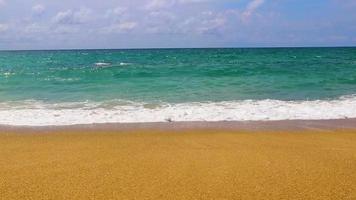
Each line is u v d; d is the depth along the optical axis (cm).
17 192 635
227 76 2900
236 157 852
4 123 1248
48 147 942
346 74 2977
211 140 1024
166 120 1312
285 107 1540
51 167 775
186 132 1130
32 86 2292
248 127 1205
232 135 1088
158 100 1728
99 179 702
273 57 6388
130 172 743
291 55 7325
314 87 2223
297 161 820
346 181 693
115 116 1366
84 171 749
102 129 1169
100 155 868
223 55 7600
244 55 7456
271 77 2800
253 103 1636
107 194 628
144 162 812
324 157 855
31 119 1311
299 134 1104
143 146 955
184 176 719
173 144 978
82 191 641
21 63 4972
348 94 1930
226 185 671
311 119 1330
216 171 748
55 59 6419
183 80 2612
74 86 2284
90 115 1382
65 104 1620
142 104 1616
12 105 1595
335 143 995
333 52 9275
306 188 657
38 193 631
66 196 619
